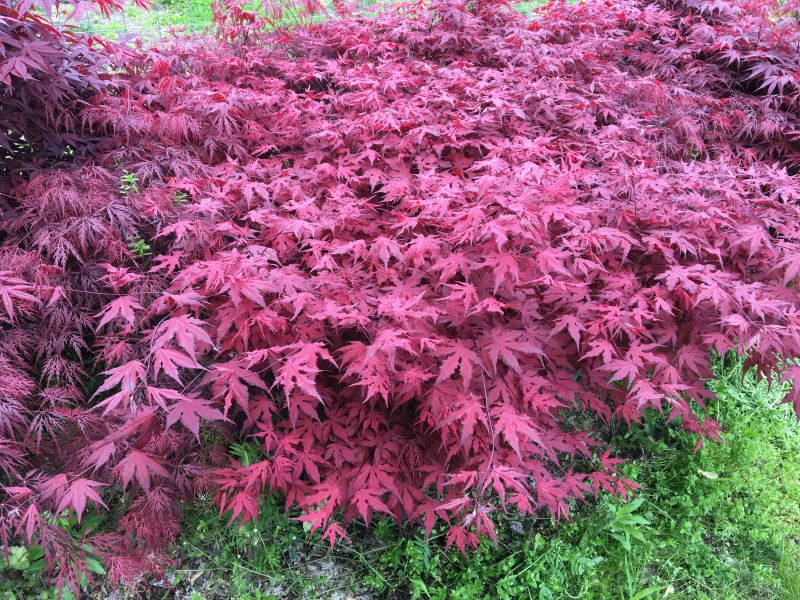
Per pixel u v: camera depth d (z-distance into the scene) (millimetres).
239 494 2428
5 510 2041
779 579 2902
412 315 2145
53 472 2512
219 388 2252
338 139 3453
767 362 2537
